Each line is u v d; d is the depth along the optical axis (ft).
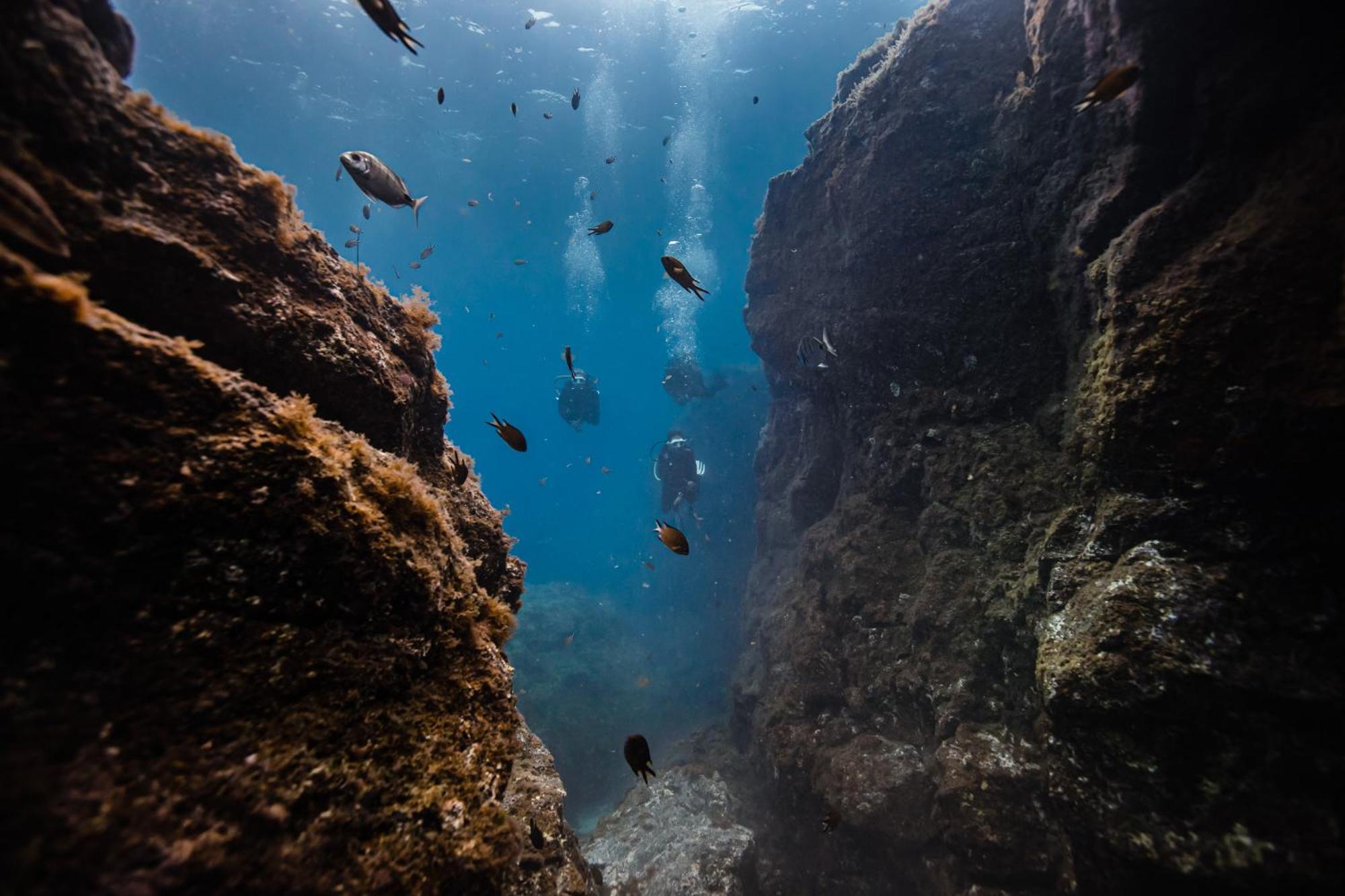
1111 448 12.58
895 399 22.80
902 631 20.10
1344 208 10.14
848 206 25.41
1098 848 11.07
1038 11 18.60
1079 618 11.90
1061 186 17.65
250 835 4.37
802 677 24.21
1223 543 10.98
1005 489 17.56
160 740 4.22
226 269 6.82
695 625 58.13
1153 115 14.03
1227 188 12.27
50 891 3.43
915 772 17.88
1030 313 19.04
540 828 10.27
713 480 64.03
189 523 4.77
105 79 5.98
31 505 3.99
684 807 26.09
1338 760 8.96
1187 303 11.39
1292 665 9.57
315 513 5.66
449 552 7.72
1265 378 10.36
